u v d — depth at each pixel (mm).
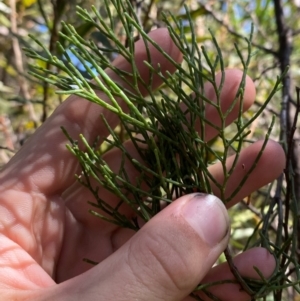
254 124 259
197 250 103
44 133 146
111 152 153
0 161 298
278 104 279
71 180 150
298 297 255
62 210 153
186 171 120
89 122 145
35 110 303
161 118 116
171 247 101
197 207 105
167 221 103
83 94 101
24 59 331
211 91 144
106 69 144
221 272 133
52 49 206
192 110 107
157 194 124
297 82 286
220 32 303
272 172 144
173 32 109
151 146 116
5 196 139
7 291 114
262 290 112
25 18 323
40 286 125
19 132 321
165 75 144
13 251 132
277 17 206
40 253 146
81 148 146
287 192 126
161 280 102
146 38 105
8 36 285
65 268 156
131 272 101
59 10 204
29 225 142
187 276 103
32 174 143
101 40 191
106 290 101
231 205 153
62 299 102
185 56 106
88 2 247
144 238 103
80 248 159
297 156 160
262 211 145
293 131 122
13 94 297
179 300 108
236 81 142
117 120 148
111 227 160
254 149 144
